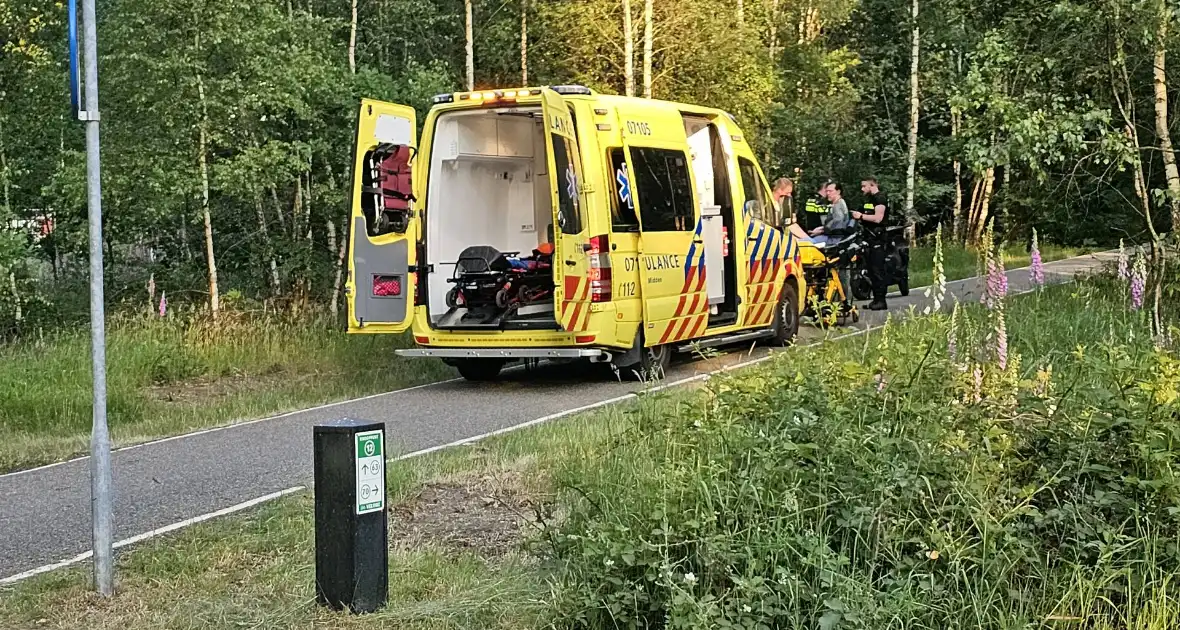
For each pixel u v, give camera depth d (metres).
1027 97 13.42
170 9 15.20
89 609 5.05
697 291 12.45
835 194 16.27
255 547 5.89
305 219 20.02
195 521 6.50
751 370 6.89
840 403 5.91
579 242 10.87
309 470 7.98
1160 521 4.99
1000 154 13.42
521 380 12.43
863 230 16.02
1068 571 4.77
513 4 23.19
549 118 10.70
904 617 4.41
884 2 34.66
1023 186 18.94
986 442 5.21
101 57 15.87
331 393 11.93
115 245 21.38
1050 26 13.54
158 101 15.26
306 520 6.35
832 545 4.95
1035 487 5.15
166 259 20.89
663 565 4.53
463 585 5.22
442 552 5.71
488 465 7.48
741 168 13.38
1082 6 12.75
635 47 22.14
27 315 17.25
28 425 10.55
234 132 16.12
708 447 5.84
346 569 4.88
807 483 5.18
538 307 11.88
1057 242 28.00
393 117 11.45
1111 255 23.12
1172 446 5.17
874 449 5.31
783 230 14.07
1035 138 13.00
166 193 15.62
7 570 5.79
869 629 4.28
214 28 15.34
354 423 4.93
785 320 14.10
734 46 22.20
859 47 35.09
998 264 7.96
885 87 35.22
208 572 5.52
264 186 16.17
